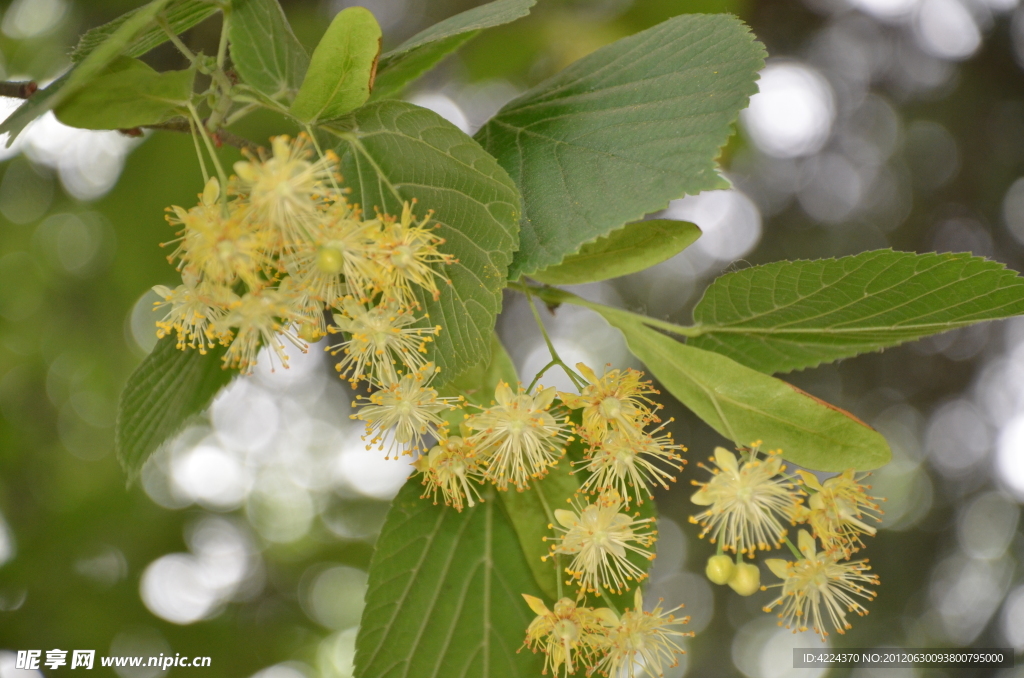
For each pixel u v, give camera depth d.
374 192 0.55
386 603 0.56
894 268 0.56
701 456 0.99
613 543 0.56
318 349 1.15
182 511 0.91
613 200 0.55
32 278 0.96
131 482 0.57
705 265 1.05
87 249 0.96
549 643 0.56
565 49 0.88
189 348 0.57
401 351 0.55
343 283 0.55
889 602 1.00
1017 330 1.05
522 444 0.56
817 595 0.56
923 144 1.03
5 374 1.00
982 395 1.06
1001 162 1.00
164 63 0.67
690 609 1.05
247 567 1.02
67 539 0.81
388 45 0.94
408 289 0.55
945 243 1.02
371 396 0.56
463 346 0.55
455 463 0.56
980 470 1.05
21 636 0.74
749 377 0.56
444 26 0.57
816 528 0.56
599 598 0.57
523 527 0.57
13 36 0.77
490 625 0.57
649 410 0.56
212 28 0.69
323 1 0.83
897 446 1.05
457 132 0.54
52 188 0.88
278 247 0.54
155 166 0.74
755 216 1.05
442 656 0.57
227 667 0.80
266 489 1.14
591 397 0.56
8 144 0.53
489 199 0.55
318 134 0.56
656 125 0.55
